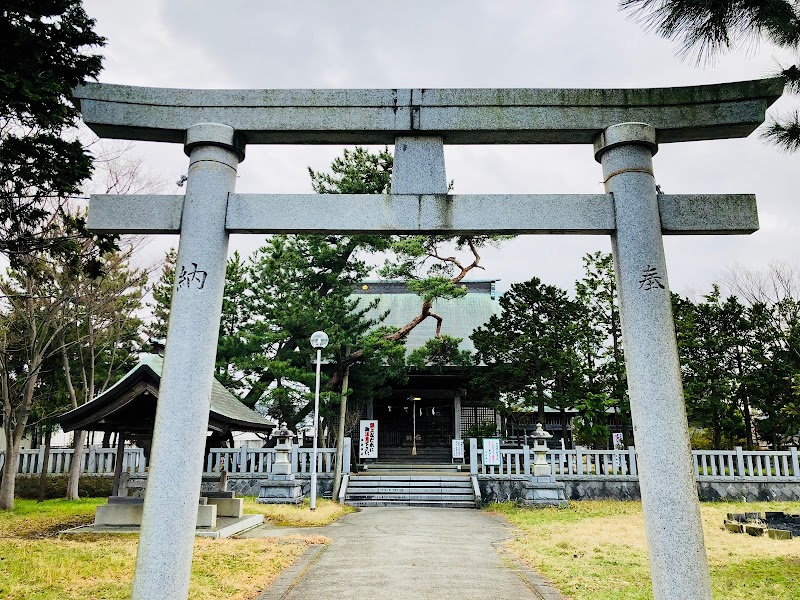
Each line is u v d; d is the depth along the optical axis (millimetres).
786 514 13812
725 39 5727
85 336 17625
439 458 27859
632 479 18688
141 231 5375
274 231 5363
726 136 5688
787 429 22781
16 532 11016
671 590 4449
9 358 17312
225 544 9320
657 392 4797
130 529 10617
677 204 5367
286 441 17594
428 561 8648
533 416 28328
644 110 5539
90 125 5500
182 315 4965
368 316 31922
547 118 5539
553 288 24141
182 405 4785
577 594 6598
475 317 32094
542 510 16156
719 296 24812
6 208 8875
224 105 5535
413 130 5531
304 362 21391
